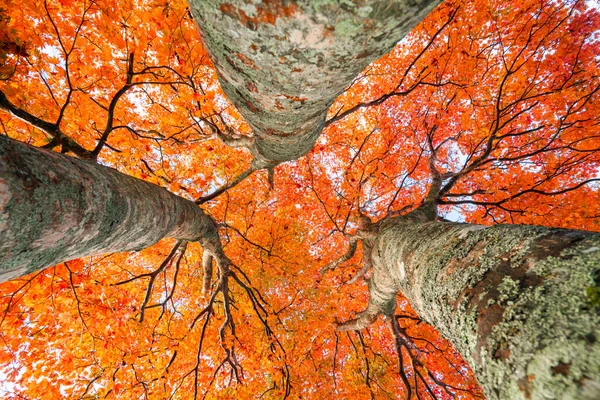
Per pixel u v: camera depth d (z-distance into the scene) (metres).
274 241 7.63
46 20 3.17
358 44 0.80
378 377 7.32
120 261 5.94
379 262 3.44
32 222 0.97
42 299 3.64
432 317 1.32
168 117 4.23
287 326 7.56
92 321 3.93
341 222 8.38
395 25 0.75
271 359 5.79
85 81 3.94
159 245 6.83
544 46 5.05
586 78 4.75
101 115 4.52
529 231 1.01
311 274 7.95
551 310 0.69
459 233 1.42
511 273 0.90
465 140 6.39
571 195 5.34
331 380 8.07
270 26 0.75
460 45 5.54
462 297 1.01
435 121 5.92
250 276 7.77
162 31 3.42
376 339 8.40
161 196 2.21
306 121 1.76
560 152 5.36
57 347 4.33
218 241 4.56
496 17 4.96
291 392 6.63
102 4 3.09
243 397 5.60
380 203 8.48
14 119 3.20
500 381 0.73
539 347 0.66
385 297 4.31
